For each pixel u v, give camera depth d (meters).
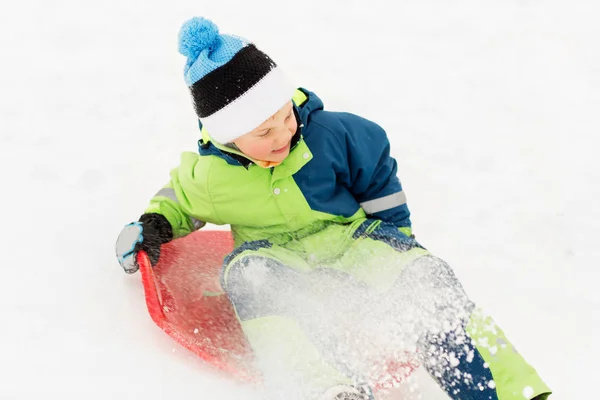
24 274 2.71
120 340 2.38
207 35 2.30
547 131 3.86
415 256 2.40
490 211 3.31
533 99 4.11
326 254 2.57
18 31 4.80
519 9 4.82
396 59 4.49
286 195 2.54
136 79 4.36
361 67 4.43
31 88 4.29
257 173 2.53
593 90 4.16
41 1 5.06
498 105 4.07
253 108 2.29
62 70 4.45
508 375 2.14
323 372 2.15
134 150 3.77
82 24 4.86
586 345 2.59
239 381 2.27
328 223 2.61
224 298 2.66
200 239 2.92
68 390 2.19
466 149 3.74
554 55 4.44
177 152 3.78
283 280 2.46
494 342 2.19
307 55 4.54
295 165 2.51
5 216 3.14
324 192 2.57
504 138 3.82
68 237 2.97
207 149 2.58
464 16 4.81
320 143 2.54
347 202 2.63
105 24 4.86
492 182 3.50
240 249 2.53
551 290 2.86
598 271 2.96
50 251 2.86
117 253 2.61
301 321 2.35
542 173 3.54
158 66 4.47
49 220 3.12
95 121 4.01
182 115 4.06
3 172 3.54
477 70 4.37
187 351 2.37
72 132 3.92
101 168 3.59
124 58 4.55
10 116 4.04
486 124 3.94
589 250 3.07
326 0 5.05
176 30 4.80
